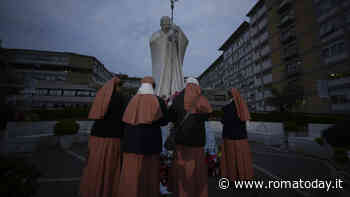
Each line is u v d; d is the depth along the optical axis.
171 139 2.84
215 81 61.31
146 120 2.30
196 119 2.46
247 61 39.12
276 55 28.64
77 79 47.75
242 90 40.78
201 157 2.51
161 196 2.91
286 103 17.42
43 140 6.77
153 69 6.54
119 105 2.61
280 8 26.52
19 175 1.94
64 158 5.34
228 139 3.38
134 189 2.20
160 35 6.36
